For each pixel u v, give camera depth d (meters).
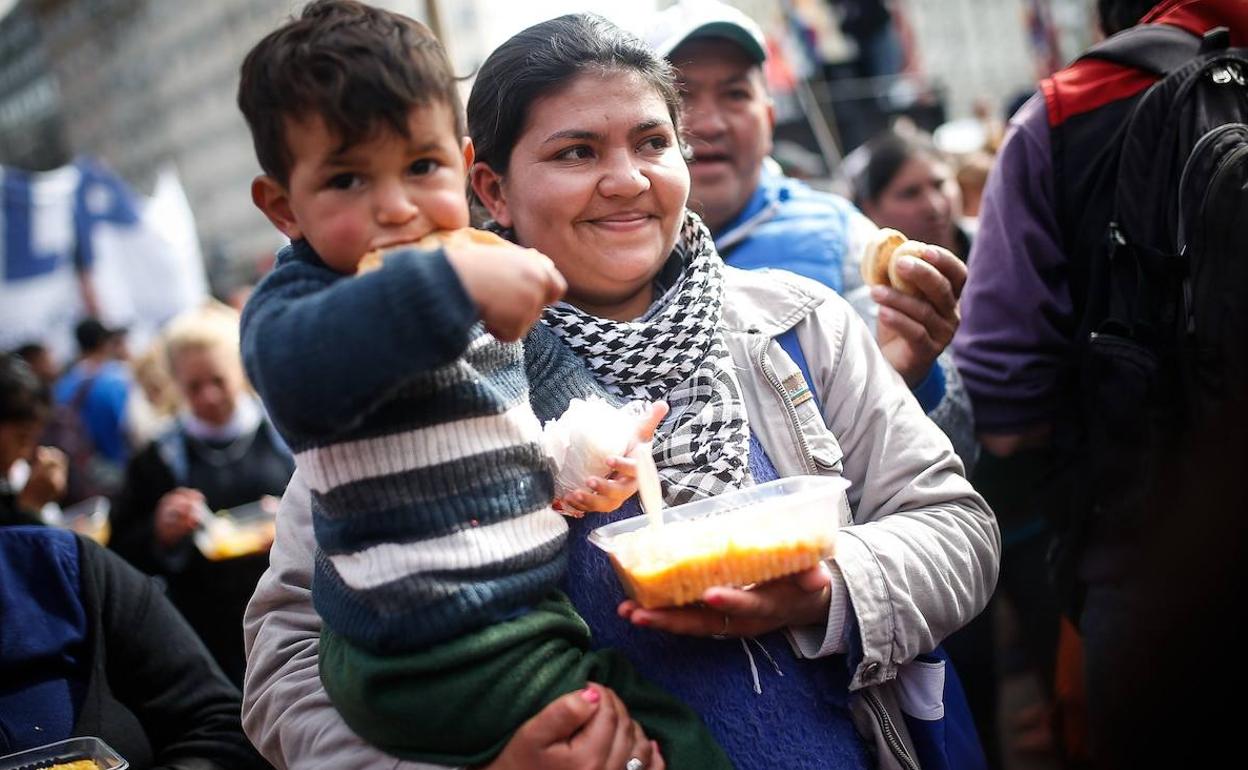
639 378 1.72
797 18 8.88
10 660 2.05
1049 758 2.71
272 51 1.39
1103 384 2.25
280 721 1.65
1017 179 2.54
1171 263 2.14
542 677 1.45
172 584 3.66
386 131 1.35
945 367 2.34
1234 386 1.75
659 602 1.47
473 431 1.43
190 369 4.04
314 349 1.25
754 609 1.49
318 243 1.41
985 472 3.14
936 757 1.75
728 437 1.69
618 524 1.58
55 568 2.16
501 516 1.44
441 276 1.25
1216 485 1.16
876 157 4.42
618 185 1.68
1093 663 2.16
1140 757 1.18
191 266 9.88
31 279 9.45
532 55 1.72
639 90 1.71
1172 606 1.13
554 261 1.75
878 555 1.64
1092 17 3.18
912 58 11.88
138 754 2.10
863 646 1.60
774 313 1.86
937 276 2.07
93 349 8.31
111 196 9.73
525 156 1.73
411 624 1.39
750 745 1.60
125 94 66.00
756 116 3.03
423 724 1.42
